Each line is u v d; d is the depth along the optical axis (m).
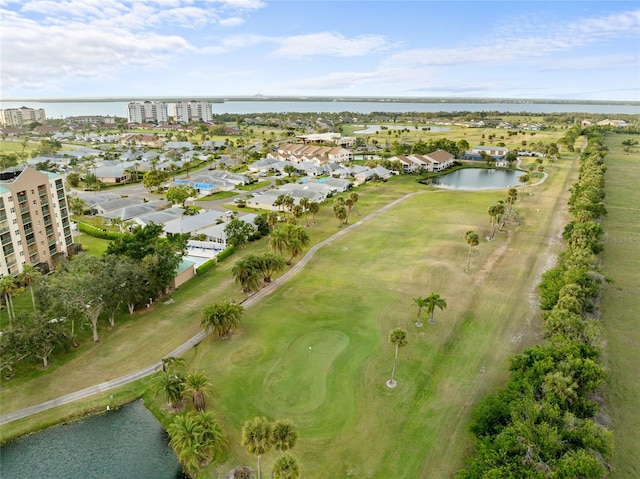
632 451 39.12
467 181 174.50
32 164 183.12
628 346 56.00
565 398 39.12
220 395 47.12
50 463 39.94
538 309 65.25
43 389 48.19
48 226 81.12
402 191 150.12
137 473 38.97
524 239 96.94
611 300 68.75
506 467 32.81
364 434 41.75
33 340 49.44
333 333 58.84
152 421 44.72
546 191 146.12
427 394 47.12
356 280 75.25
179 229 98.88
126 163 192.88
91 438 42.59
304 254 87.69
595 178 130.25
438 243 93.44
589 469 31.61
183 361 51.50
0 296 66.75
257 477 37.22
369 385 48.50
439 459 38.91
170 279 68.62
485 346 55.97
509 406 38.88
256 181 169.38
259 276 68.19
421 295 69.75
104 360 53.34
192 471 38.25
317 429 42.31
